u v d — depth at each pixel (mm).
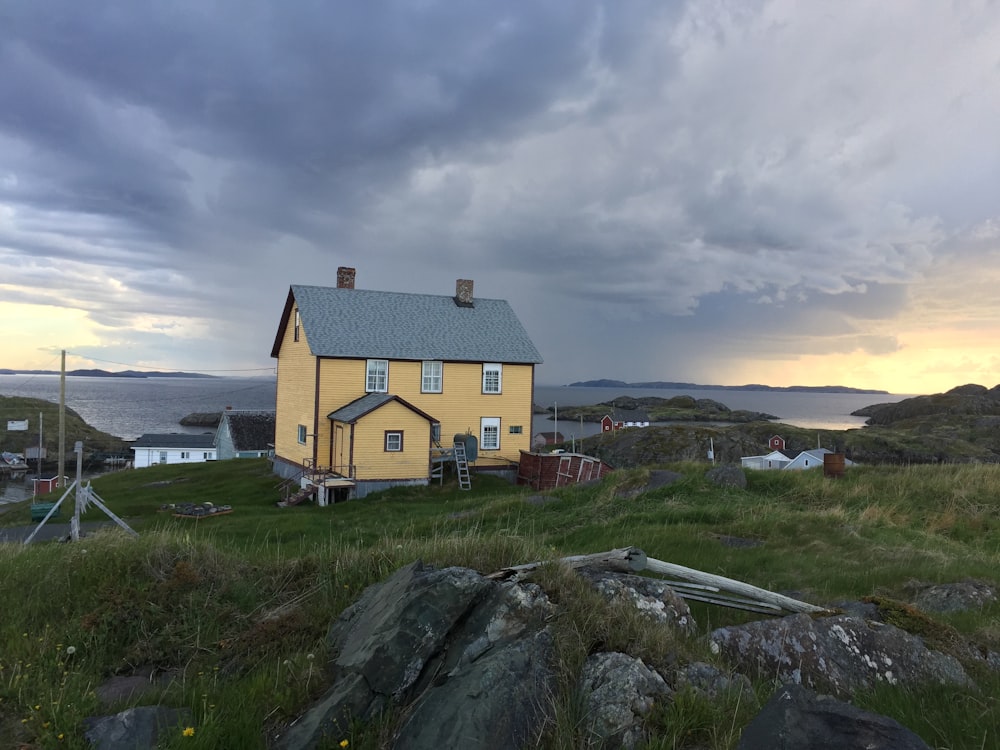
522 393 38250
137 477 41531
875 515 14797
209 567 7719
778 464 45938
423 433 33625
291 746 4383
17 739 4387
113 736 4387
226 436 61750
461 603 5129
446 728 3971
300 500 30828
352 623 6066
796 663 5328
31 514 27281
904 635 5848
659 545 11711
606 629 4816
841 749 3047
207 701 5090
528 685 4262
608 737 3900
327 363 34344
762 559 10602
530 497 21281
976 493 16812
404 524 19500
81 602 6965
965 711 4684
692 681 4488
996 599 7914
